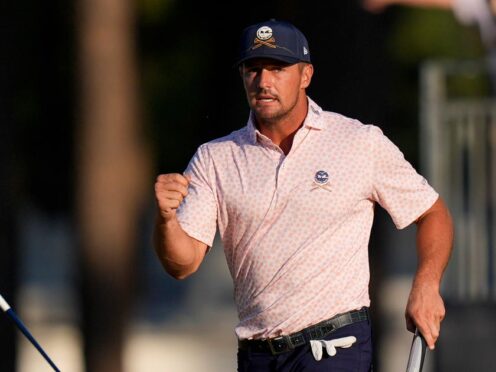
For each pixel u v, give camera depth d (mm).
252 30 18734
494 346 35688
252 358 19375
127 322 46312
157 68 58594
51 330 68938
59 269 81688
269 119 18906
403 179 19156
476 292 36344
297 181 18891
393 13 57656
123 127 45219
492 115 36312
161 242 18750
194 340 67938
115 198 45281
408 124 60500
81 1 44688
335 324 18938
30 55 56875
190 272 19438
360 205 19031
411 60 58781
